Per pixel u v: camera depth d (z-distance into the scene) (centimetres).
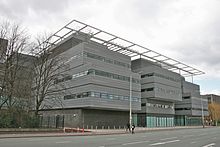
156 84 7606
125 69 6525
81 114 5619
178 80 8850
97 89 5612
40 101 4000
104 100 5722
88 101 5416
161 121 8119
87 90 5534
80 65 5856
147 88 7731
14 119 3366
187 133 3819
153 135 3184
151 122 7650
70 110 6022
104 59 6056
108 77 5959
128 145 1705
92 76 5559
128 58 6731
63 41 6869
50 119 3997
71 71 6172
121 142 1955
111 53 6262
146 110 7525
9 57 3456
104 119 6047
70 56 6281
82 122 5594
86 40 6391
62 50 6384
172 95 8281
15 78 3538
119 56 6462
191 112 9819
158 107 8081
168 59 8206
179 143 1986
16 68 3594
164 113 8288
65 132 3378
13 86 3444
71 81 6116
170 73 8431
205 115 11044
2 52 3406
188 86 10681
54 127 3869
